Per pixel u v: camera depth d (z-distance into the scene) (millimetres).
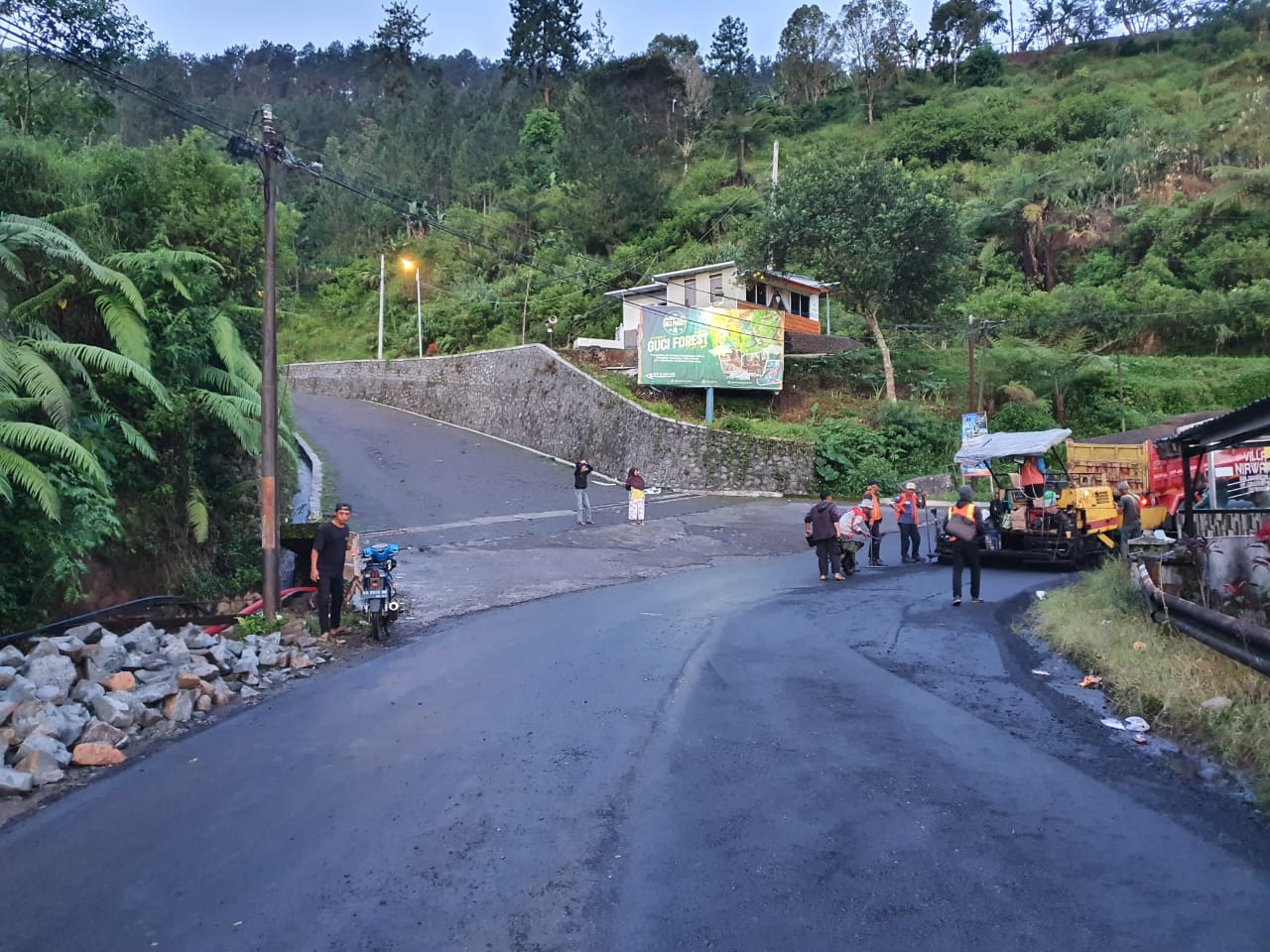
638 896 4039
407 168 66812
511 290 49719
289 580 13867
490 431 38188
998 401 35781
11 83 14250
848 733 6406
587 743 6324
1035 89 76062
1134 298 44438
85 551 10305
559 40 89938
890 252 31219
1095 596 10508
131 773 6129
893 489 27969
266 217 11320
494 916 3900
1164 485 18719
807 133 79562
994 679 7906
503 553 17750
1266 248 44406
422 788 5535
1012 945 3514
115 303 11586
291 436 18969
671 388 32844
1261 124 51844
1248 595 8070
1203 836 4512
